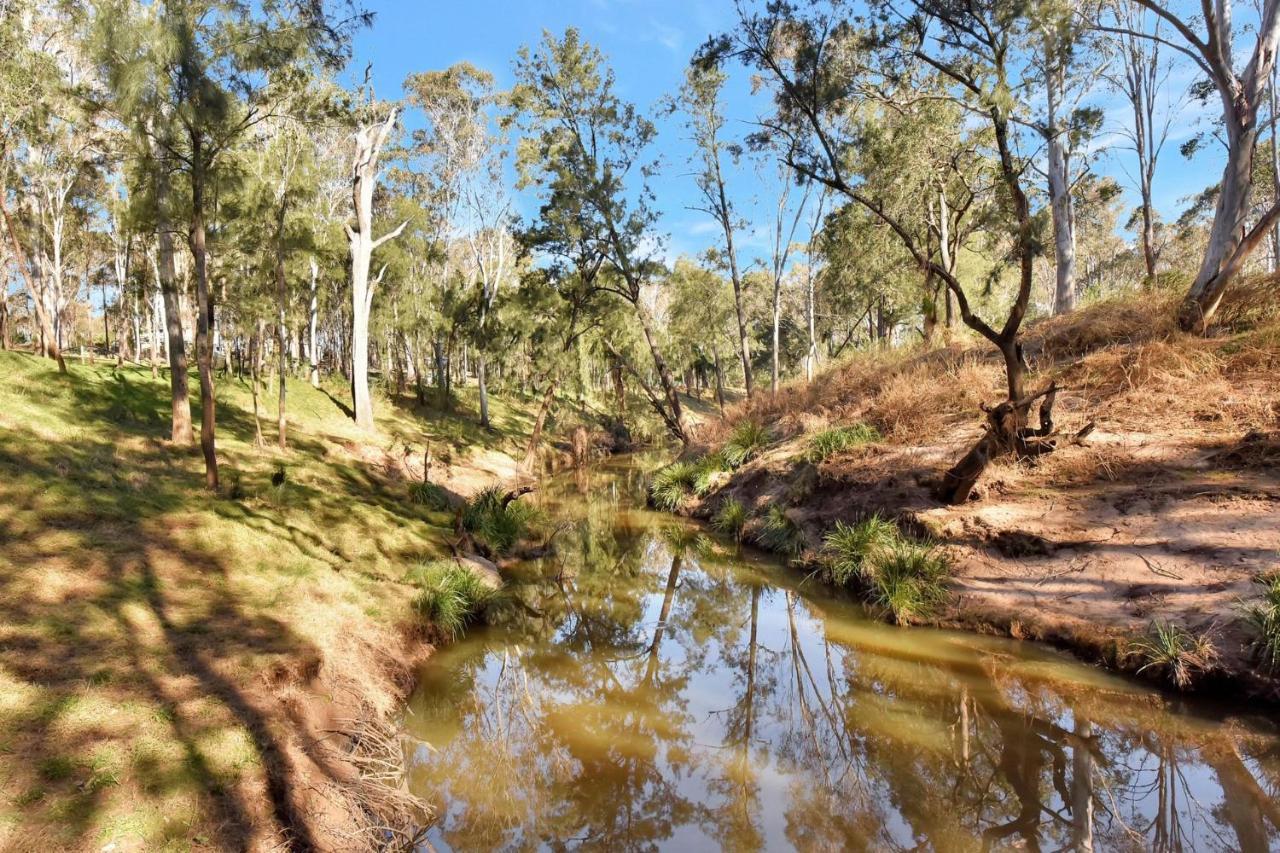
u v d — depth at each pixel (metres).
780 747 6.32
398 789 5.09
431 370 45.69
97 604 6.06
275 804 4.20
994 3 7.91
